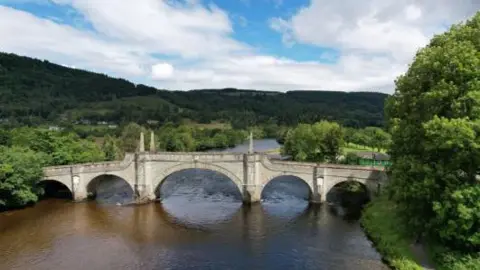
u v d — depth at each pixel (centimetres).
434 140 3481
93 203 6944
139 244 4778
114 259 4284
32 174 6450
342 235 5003
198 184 8700
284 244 4712
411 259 3747
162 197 7438
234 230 5312
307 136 9194
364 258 4194
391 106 4756
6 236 5075
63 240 4928
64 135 9625
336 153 9219
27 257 4344
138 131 14350
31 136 8362
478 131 3288
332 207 6475
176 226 5541
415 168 3750
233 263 4153
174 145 14238
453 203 3453
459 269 3328
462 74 3631
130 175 7056
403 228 4453
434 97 3700
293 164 6712
